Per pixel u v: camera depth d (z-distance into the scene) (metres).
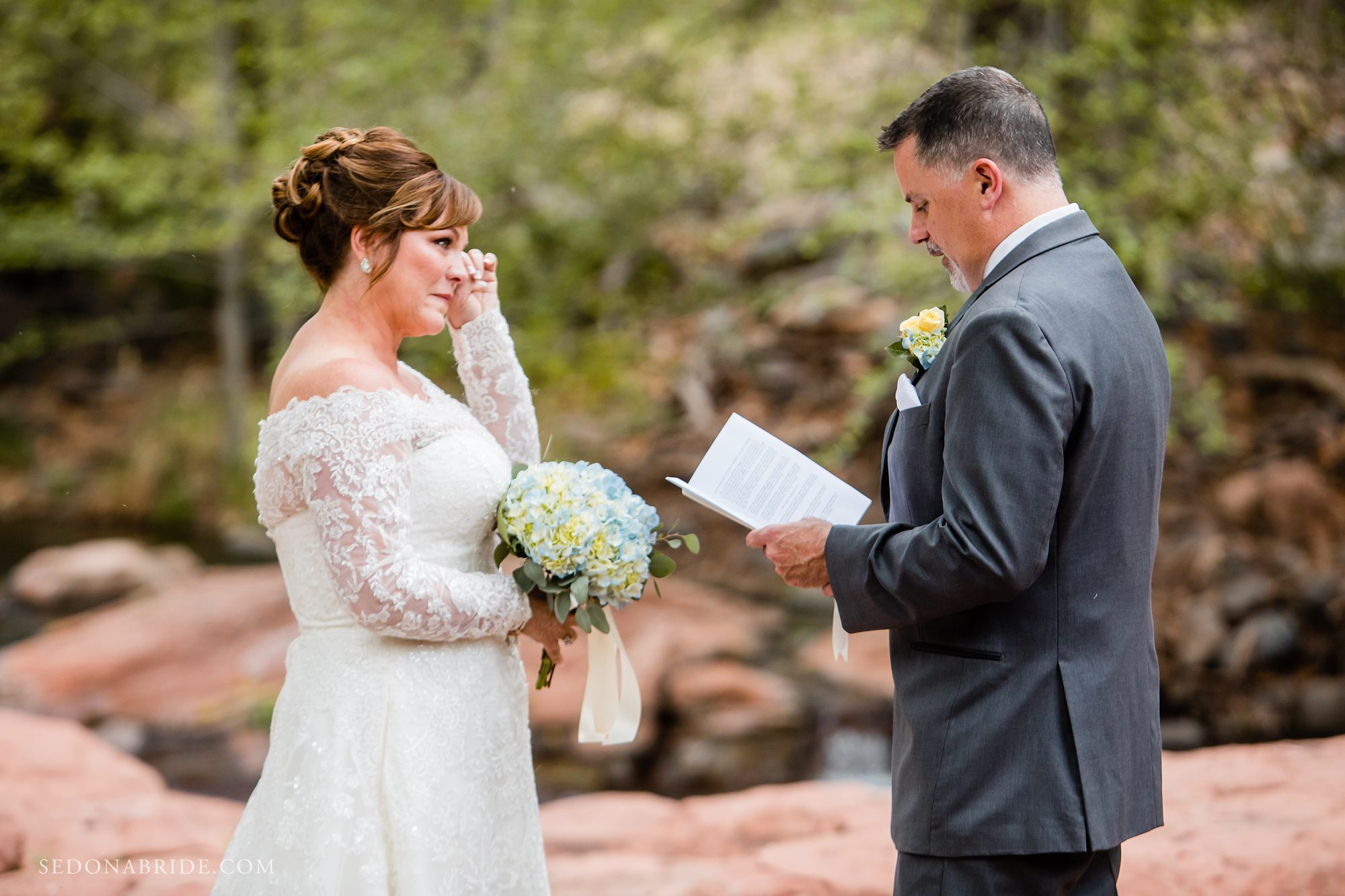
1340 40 8.25
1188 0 7.84
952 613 1.97
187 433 14.18
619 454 11.85
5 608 10.55
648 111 10.54
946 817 1.99
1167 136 8.00
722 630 8.59
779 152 9.38
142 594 10.64
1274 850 3.11
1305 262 8.95
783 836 3.91
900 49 9.36
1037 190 2.06
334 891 2.19
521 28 9.95
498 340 2.79
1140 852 3.18
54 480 14.03
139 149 12.25
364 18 10.10
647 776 7.30
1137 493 2.00
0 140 11.85
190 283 15.41
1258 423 9.73
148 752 7.32
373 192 2.32
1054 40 8.26
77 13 11.87
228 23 11.65
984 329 1.90
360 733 2.26
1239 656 7.60
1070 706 1.94
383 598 2.18
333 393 2.22
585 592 2.32
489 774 2.38
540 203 10.71
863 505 2.24
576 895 3.32
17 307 15.38
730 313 11.91
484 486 2.38
